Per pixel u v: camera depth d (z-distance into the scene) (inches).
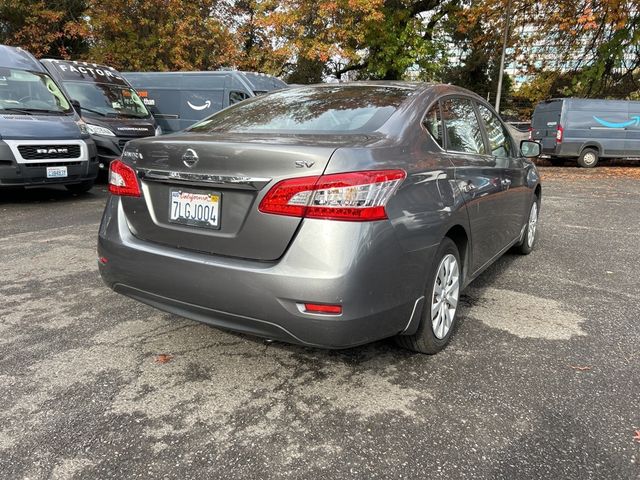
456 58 1237.1
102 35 710.5
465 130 143.4
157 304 111.3
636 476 81.4
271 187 93.7
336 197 90.2
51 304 152.6
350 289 90.4
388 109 119.1
